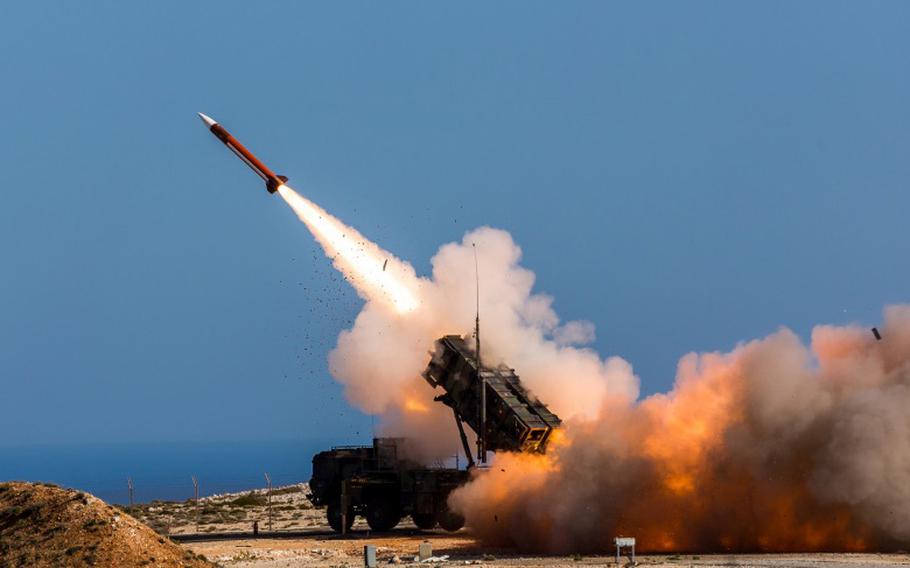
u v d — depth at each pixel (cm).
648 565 16362
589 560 17250
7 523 14962
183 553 14850
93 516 14875
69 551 14200
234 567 17725
